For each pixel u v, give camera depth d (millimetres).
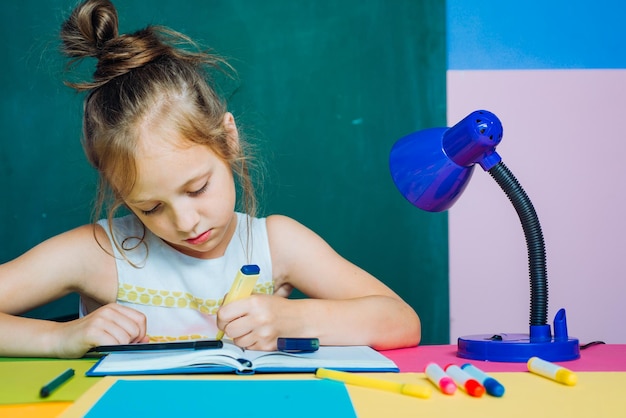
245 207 1295
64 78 1825
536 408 640
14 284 1125
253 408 622
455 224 1934
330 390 685
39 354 949
